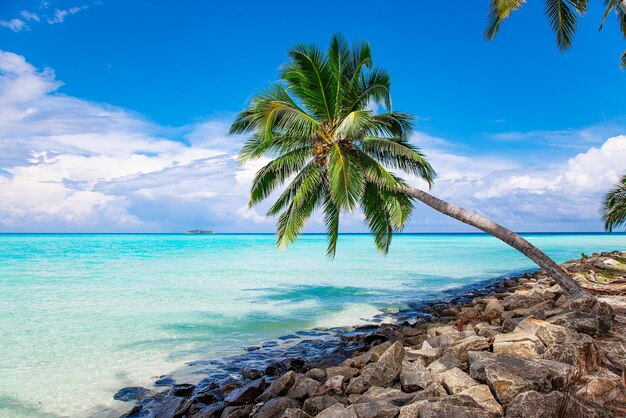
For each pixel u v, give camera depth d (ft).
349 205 42.27
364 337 40.37
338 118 50.29
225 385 28.73
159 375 32.24
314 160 49.85
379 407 18.56
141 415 25.50
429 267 115.65
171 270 101.86
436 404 16.90
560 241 310.04
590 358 21.18
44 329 45.42
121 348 38.91
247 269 105.29
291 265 116.98
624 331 27.25
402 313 55.16
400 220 51.90
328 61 50.57
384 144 46.83
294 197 51.13
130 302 61.05
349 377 27.17
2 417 25.09
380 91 49.16
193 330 45.50
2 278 85.61
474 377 20.59
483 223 44.29
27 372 32.71
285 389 25.48
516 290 67.10
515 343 23.80
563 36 51.62
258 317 52.06
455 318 46.93
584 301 30.83
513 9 47.62
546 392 17.85
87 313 53.52
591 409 15.90
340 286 78.38
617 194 100.12
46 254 158.92
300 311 55.83
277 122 47.21
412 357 27.04
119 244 258.78
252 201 51.39
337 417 18.76
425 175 49.34
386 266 116.47
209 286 76.59
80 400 27.58
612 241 307.58
